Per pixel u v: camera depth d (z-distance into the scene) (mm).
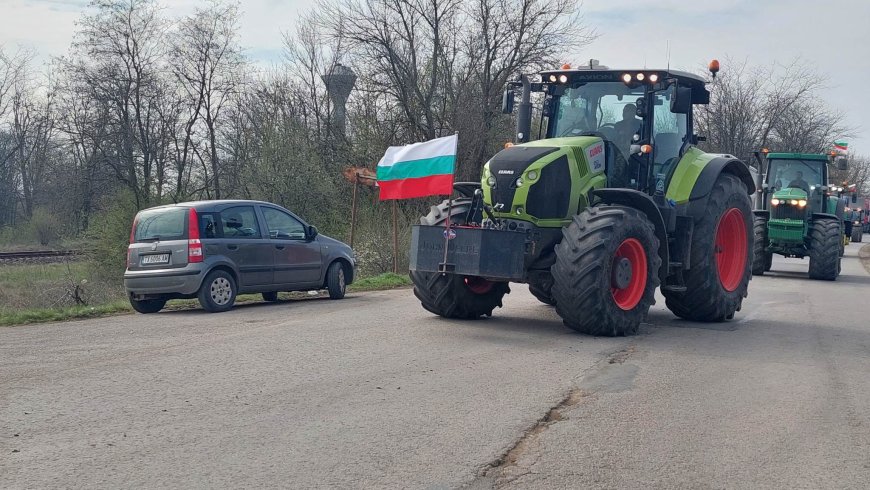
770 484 4516
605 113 10117
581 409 5941
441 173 9883
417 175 10094
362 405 5922
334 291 13289
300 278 12734
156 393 6246
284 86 32781
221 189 33000
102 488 4281
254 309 11781
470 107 27172
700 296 10391
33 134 49062
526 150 9406
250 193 25984
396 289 15062
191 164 33594
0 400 6035
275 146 25812
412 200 22906
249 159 27984
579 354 7973
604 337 9023
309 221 24812
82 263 26891
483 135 27109
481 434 5262
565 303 8828
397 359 7598
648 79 9805
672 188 10250
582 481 4488
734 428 5555
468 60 28172
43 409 5781
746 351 8414
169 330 9492
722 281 11047
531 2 28078
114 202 27703
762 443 5234
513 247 8836
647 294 9258
